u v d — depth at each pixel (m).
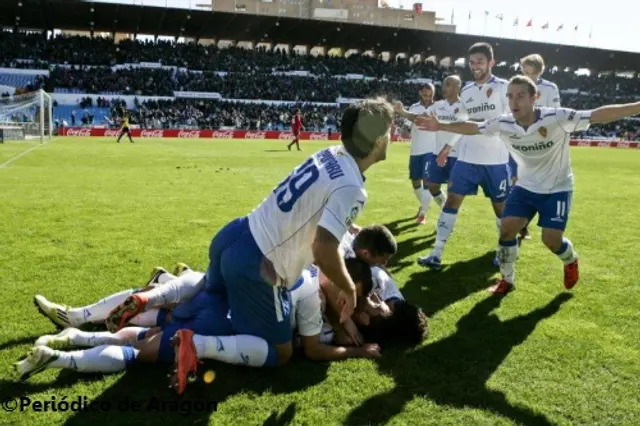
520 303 4.89
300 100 49.84
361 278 3.71
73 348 3.49
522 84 4.54
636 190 14.23
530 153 4.79
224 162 18.56
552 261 6.45
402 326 3.87
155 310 3.64
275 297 3.21
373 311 3.86
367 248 3.95
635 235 8.15
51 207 8.84
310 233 3.04
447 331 4.19
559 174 4.84
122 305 3.31
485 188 6.50
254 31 53.34
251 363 3.30
